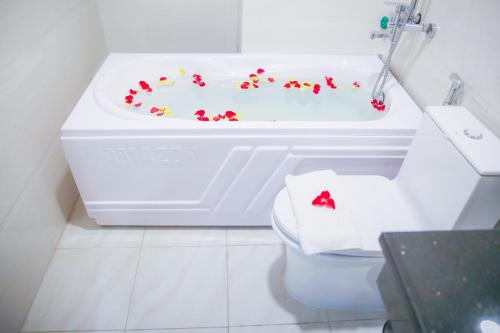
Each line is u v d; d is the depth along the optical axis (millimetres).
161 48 2516
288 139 1471
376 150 1531
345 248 1130
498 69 1136
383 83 1801
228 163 1528
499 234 692
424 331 542
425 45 1614
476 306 595
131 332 1359
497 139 1086
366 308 1453
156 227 1775
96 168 1524
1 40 1251
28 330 1354
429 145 1216
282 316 1426
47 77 1575
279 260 1638
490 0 1177
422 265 627
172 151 1482
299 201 1257
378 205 1297
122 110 1545
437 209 1172
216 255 1648
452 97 1354
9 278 1284
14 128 1336
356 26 2027
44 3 1550
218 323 1396
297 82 2090
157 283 1525
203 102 1999
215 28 2457
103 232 1734
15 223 1326
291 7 1946
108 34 2391
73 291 1484
